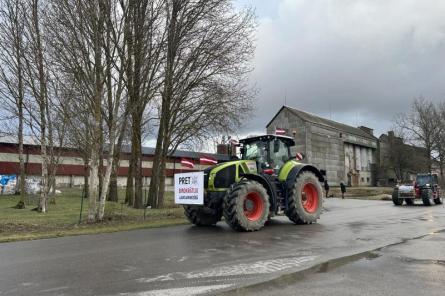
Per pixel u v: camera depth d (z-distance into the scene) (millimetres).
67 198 30203
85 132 17734
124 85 15648
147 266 7168
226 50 19469
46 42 16984
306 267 6977
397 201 24781
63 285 5996
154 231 12234
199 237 10727
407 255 7930
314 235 10805
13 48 18812
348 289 5637
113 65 15570
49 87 19062
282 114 53719
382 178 68375
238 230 11844
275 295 5406
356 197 36656
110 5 14586
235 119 21000
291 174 13742
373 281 6039
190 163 15719
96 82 14703
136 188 21469
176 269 6922
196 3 18859
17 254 8492
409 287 5715
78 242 10102
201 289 5711
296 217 13469
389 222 13898
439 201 25922
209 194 13055
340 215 16828
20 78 19875
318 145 53469
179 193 13445
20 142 24062
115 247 9227
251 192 12055
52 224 14055
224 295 5438
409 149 65188
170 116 20844
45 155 19938
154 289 5734
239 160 13734
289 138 14742
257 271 6727
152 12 15664
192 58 19266
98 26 14469
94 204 14852
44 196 19781
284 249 8727
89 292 5633
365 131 72625
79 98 15273
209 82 20141
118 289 5754
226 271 6746
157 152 21422
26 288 5863
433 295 5355
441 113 56625
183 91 20078
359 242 9531
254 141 14406
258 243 9586
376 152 70000
